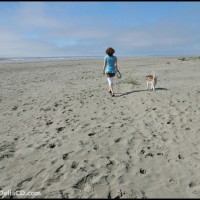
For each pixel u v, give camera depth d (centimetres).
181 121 605
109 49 862
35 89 1141
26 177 372
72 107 768
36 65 2820
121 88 1062
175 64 2386
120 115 671
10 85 1277
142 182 352
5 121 659
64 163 408
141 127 572
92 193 328
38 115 702
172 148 459
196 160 413
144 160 414
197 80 1312
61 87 1178
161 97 836
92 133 534
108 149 456
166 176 368
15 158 436
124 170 382
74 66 2647
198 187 341
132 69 2025
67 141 497
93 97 898
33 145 488
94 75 1697
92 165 398
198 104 750
